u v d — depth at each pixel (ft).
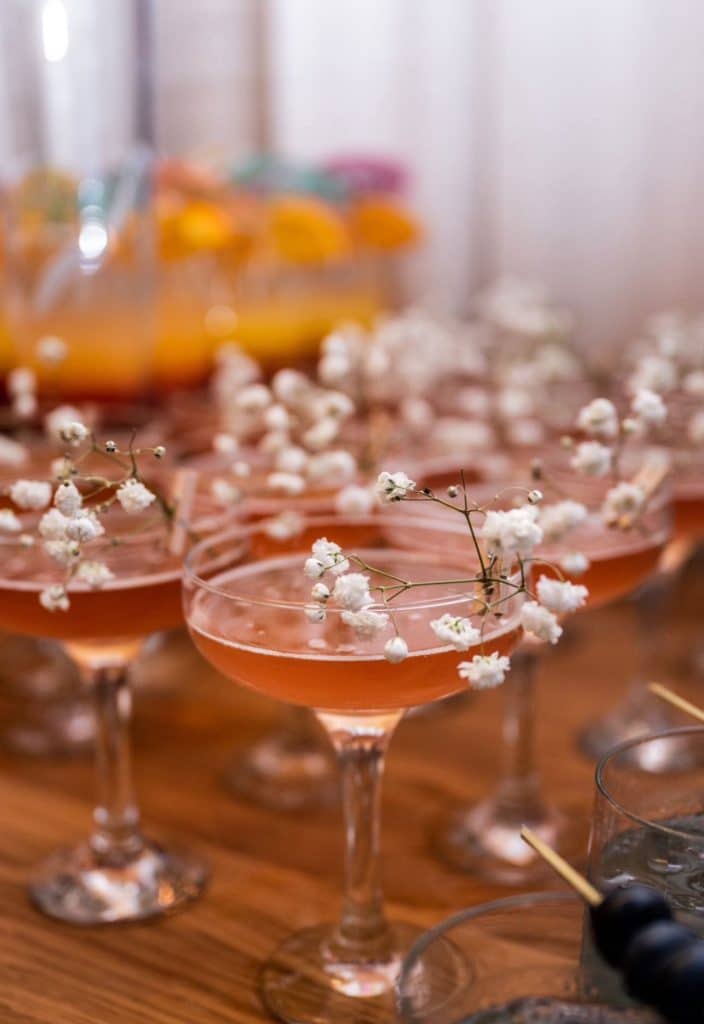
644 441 2.46
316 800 2.42
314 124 4.26
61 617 1.99
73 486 1.82
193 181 3.17
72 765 2.54
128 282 2.93
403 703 1.85
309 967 2.00
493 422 2.75
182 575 1.99
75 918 2.10
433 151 4.24
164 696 2.79
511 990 1.63
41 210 2.95
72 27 3.40
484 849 2.27
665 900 1.57
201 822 2.35
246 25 4.19
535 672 2.36
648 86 4.05
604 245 4.22
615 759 1.74
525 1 4.13
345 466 2.18
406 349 2.85
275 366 3.26
